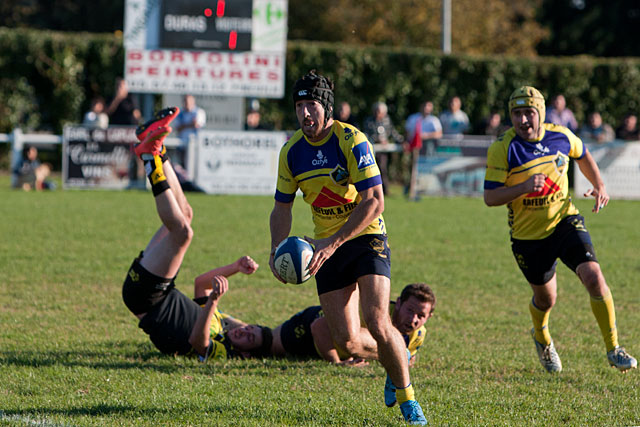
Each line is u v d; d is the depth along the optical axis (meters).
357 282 17.84
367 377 20.39
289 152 18.52
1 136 67.44
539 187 20.39
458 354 23.11
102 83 84.94
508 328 26.70
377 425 16.30
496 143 21.98
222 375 20.17
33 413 16.56
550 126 22.27
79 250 38.91
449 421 16.72
